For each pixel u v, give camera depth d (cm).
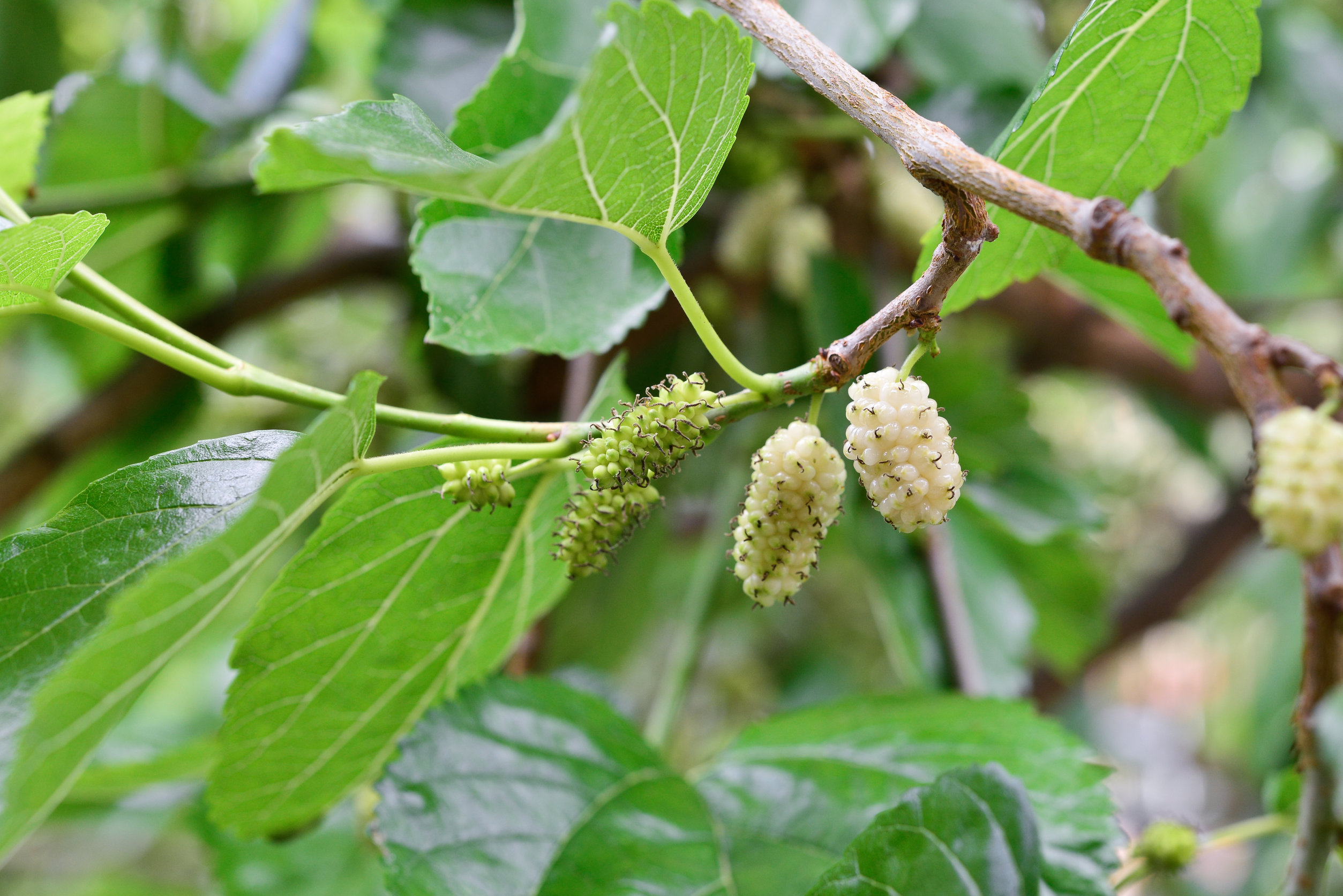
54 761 40
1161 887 82
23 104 49
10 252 42
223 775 46
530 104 48
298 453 41
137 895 88
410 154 42
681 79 41
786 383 42
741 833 46
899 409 42
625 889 45
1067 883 45
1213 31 43
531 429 43
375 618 46
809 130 58
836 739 48
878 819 43
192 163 65
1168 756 132
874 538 57
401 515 44
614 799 47
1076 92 44
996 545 67
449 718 47
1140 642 97
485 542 46
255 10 87
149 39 65
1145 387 85
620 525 43
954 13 55
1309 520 38
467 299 47
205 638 79
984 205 41
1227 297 90
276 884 54
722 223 67
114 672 40
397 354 77
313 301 83
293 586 44
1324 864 40
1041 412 118
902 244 63
